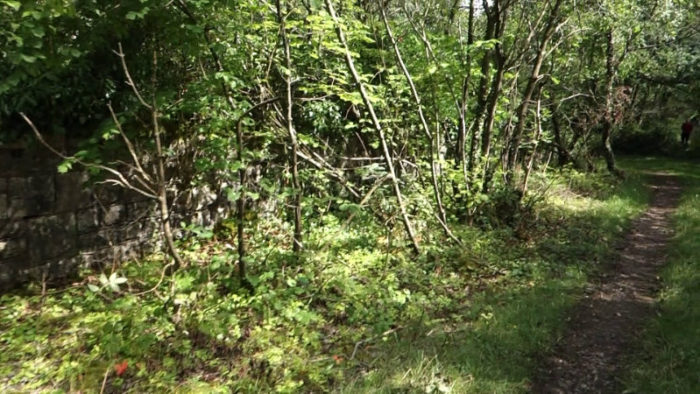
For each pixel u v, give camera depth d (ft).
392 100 26.84
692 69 57.11
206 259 20.99
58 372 12.41
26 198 17.57
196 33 15.37
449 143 29.60
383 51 26.27
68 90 17.63
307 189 26.16
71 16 13.20
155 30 16.47
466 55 26.78
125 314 14.79
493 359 14.23
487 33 28.17
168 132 21.83
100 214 20.11
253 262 18.31
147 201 21.91
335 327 16.08
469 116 30.42
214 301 15.88
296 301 16.71
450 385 12.72
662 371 13.84
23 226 17.53
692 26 53.78
